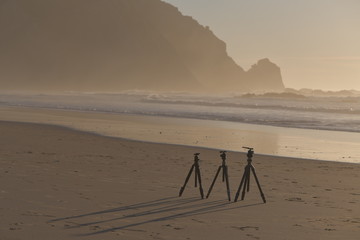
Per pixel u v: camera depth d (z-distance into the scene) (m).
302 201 11.84
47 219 9.19
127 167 16.83
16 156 18.61
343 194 12.97
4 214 9.39
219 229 8.92
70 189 12.25
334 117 53.97
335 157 22.31
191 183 14.01
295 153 23.56
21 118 44.19
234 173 16.31
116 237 8.16
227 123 43.34
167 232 8.59
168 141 27.47
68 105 77.19
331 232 8.90
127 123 40.91
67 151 21.12
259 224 9.38
